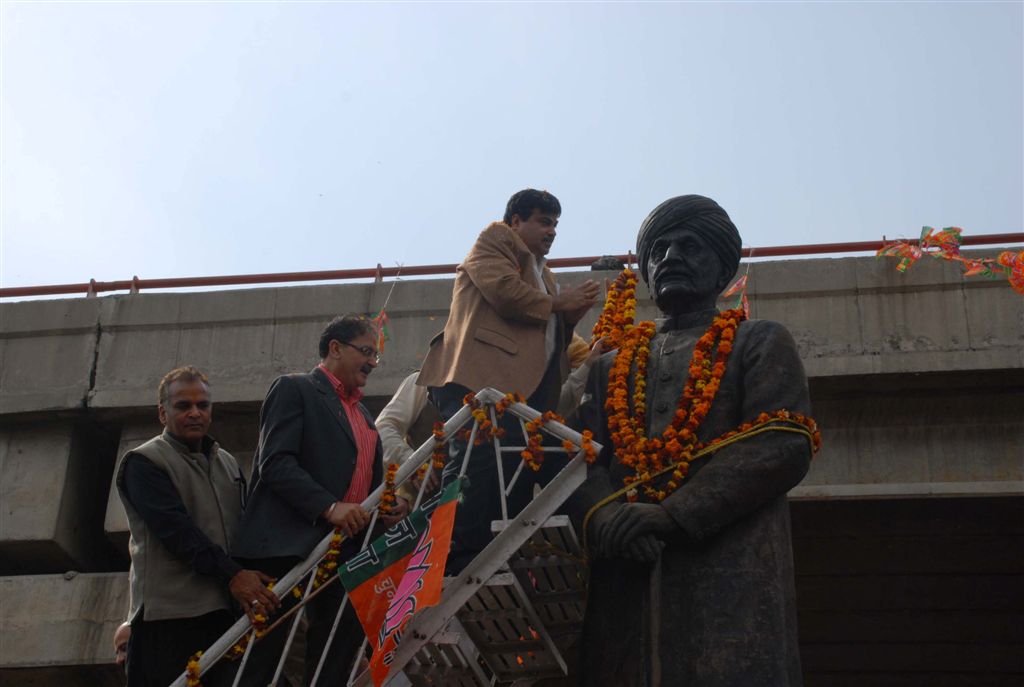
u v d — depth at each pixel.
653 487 6.98
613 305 8.01
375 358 8.05
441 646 7.26
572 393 8.22
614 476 7.16
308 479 7.35
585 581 7.24
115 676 11.00
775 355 7.12
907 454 11.09
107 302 12.22
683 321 7.53
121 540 11.45
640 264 7.78
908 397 11.24
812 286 11.61
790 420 6.88
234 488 7.79
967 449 11.07
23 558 11.78
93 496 12.12
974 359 11.09
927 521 11.10
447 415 7.89
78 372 11.99
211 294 12.15
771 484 6.79
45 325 12.17
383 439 8.62
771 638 6.57
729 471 6.77
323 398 7.75
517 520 6.95
